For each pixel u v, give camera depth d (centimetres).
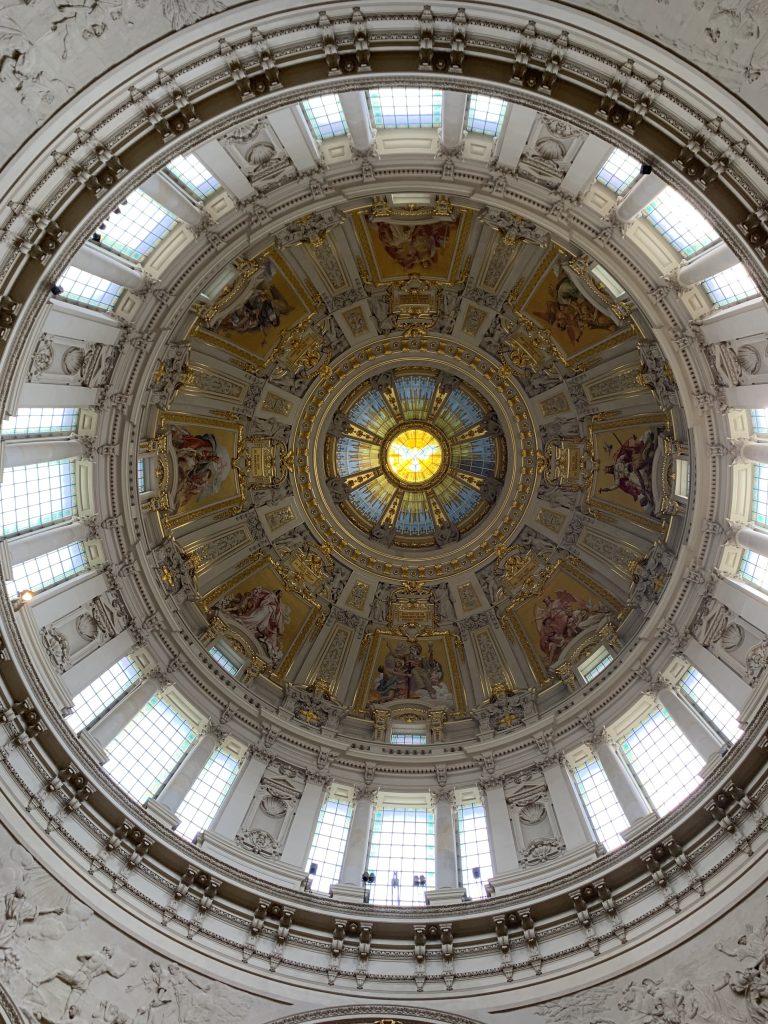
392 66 1870
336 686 3756
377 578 4059
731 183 1764
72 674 2577
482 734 3334
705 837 2156
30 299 1894
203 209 2638
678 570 2944
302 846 2691
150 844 2267
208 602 3562
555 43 1756
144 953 2050
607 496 3672
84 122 1753
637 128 1830
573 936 2177
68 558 2753
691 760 2525
